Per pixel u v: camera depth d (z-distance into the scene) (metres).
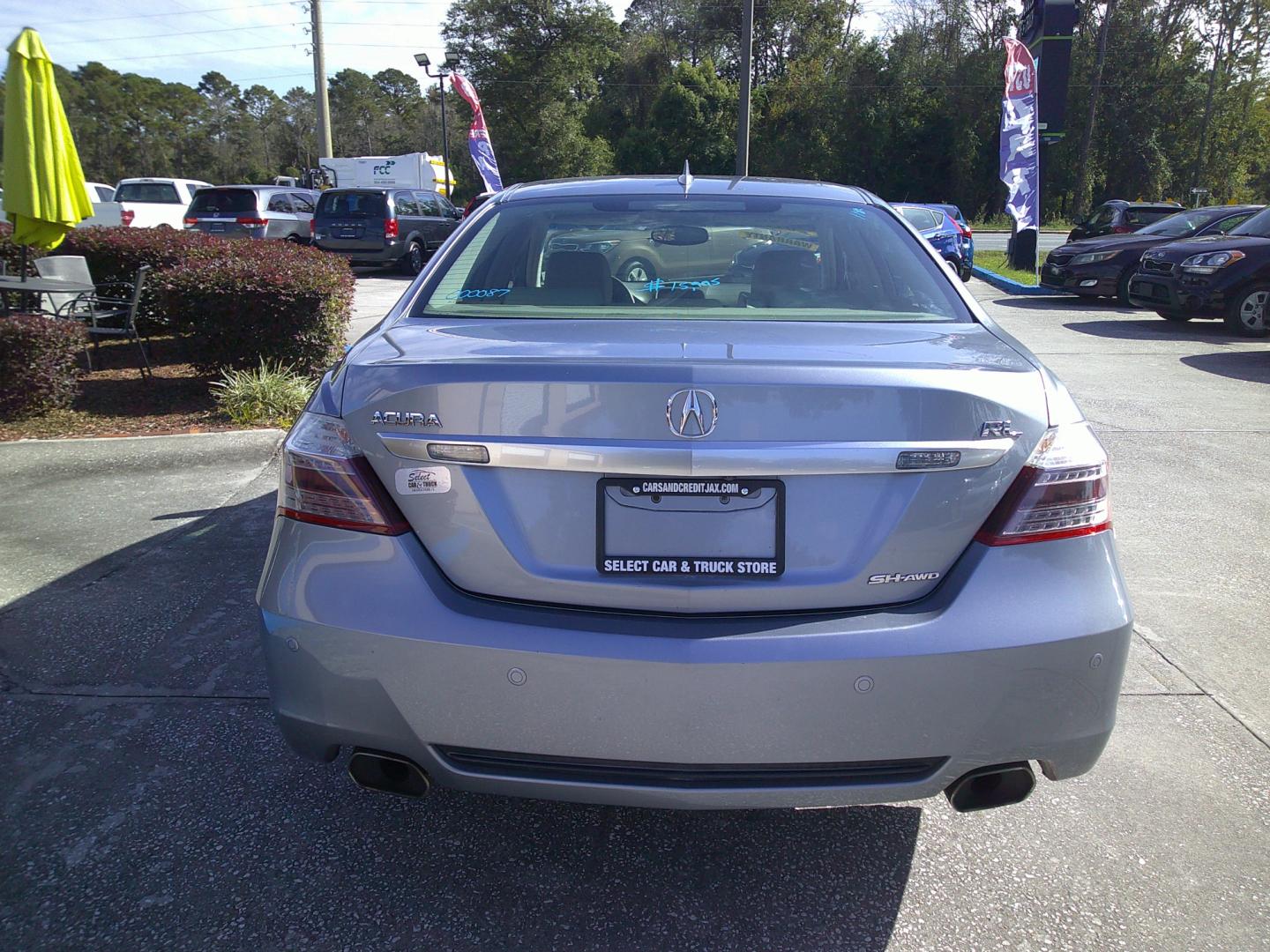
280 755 3.02
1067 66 19.66
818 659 1.99
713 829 2.71
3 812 2.72
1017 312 14.30
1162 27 52.06
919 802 2.84
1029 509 2.08
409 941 2.27
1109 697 2.14
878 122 52.53
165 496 5.40
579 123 60.06
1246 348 10.85
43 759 2.97
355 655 2.09
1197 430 7.07
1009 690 2.05
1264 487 5.78
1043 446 2.10
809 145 55.25
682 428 1.99
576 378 2.01
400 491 2.10
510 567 2.08
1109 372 9.32
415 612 2.06
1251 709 3.33
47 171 7.79
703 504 2.04
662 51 65.69
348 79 101.88
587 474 2.05
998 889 2.46
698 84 57.31
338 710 2.13
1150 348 10.81
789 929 2.33
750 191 3.34
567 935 2.30
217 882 2.46
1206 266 11.88
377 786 2.25
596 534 2.06
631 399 2.00
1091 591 2.11
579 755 2.06
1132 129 51.03
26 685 3.39
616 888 2.47
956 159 52.03
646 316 2.64
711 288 2.93
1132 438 6.83
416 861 2.55
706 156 57.19
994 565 2.07
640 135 58.44
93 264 9.95
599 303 2.84
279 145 99.31
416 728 2.10
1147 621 4.01
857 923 2.35
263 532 4.84
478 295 2.87
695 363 2.04
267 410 7.14
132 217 22.66
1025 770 2.16
